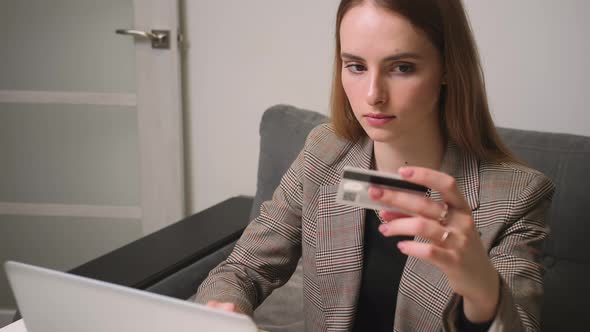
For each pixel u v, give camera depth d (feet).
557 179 4.19
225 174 6.48
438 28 2.70
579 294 4.11
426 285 2.99
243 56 6.07
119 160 6.63
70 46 6.34
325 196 3.39
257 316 4.47
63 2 6.23
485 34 5.41
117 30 5.94
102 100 6.41
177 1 5.88
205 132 6.39
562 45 5.26
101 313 2.03
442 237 1.98
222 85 6.21
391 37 2.57
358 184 2.00
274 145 5.00
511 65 5.43
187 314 1.86
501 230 2.98
